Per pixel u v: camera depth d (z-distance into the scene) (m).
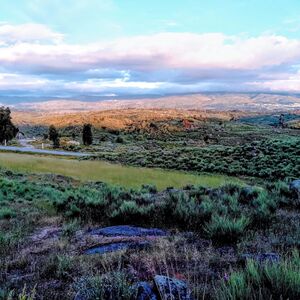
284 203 10.31
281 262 3.68
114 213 9.40
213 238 6.24
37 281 4.77
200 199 11.75
